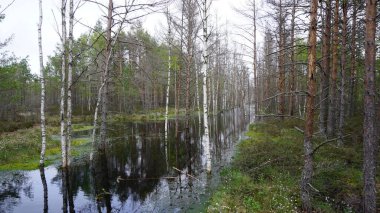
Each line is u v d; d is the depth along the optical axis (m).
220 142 23.23
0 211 9.95
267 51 28.94
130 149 21.09
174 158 18.12
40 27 14.87
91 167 15.80
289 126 20.48
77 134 28.58
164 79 41.03
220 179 12.69
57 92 59.94
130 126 35.22
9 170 15.01
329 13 15.20
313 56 7.79
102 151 16.80
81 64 37.22
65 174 14.48
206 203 10.23
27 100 58.28
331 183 9.62
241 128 31.09
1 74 28.75
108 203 10.80
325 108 17.48
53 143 20.98
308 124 8.07
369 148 7.50
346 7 14.84
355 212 7.95
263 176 11.14
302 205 8.18
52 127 31.59
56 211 10.02
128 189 12.38
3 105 42.16
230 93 70.69
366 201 7.52
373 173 7.49
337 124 17.83
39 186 12.67
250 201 8.74
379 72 21.48
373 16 7.45
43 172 14.77
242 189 9.91
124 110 51.19
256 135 21.19
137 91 45.91
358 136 14.56
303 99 32.59
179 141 24.36
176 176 14.05
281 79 22.80
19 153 17.42
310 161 8.09
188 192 11.62
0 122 30.88
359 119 18.34
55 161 16.95
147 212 9.85
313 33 7.73
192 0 21.88
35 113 47.06
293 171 11.26
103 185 12.91
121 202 10.90
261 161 12.62
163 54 30.48
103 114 16.97
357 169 10.91
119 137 26.62
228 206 8.62
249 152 14.22
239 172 12.00
